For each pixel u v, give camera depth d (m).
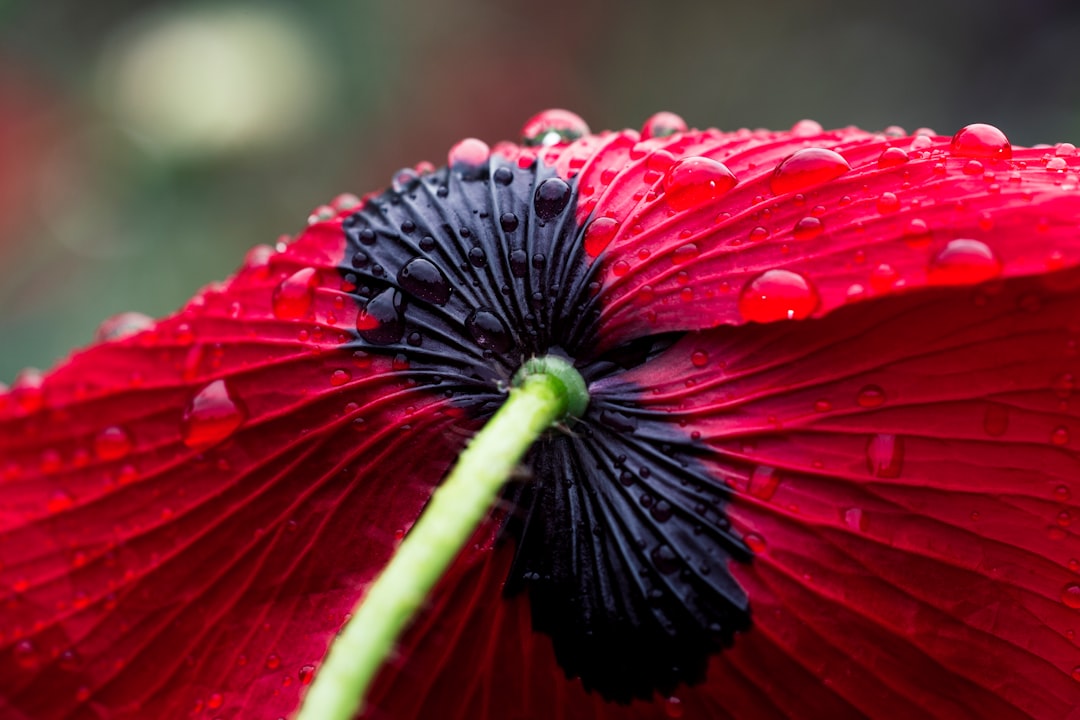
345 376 0.12
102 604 0.12
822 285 0.12
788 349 0.12
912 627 0.12
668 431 0.12
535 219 0.13
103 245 0.33
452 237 0.13
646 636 0.12
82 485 0.12
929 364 0.12
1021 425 0.12
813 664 0.12
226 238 0.33
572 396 0.12
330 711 0.11
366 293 0.12
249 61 0.33
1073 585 0.12
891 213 0.12
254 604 0.12
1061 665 0.12
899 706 0.12
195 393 0.12
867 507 0.12
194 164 0.33
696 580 0.12
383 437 0.12
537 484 0.12
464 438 0.12
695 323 0.12
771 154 0.12
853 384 0.12
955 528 0.12
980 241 0.11
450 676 0.13
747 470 0.12
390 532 0.12
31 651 0.12
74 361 0.12
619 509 0.12
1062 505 0.12
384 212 0.13
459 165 0.13
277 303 0.12
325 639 0.12
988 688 0.12
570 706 0.13
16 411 0.12
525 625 0.13
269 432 0.12
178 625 0.12
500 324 0.12
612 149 0.13
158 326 0.12
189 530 0.12
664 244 0.12
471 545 0.12
